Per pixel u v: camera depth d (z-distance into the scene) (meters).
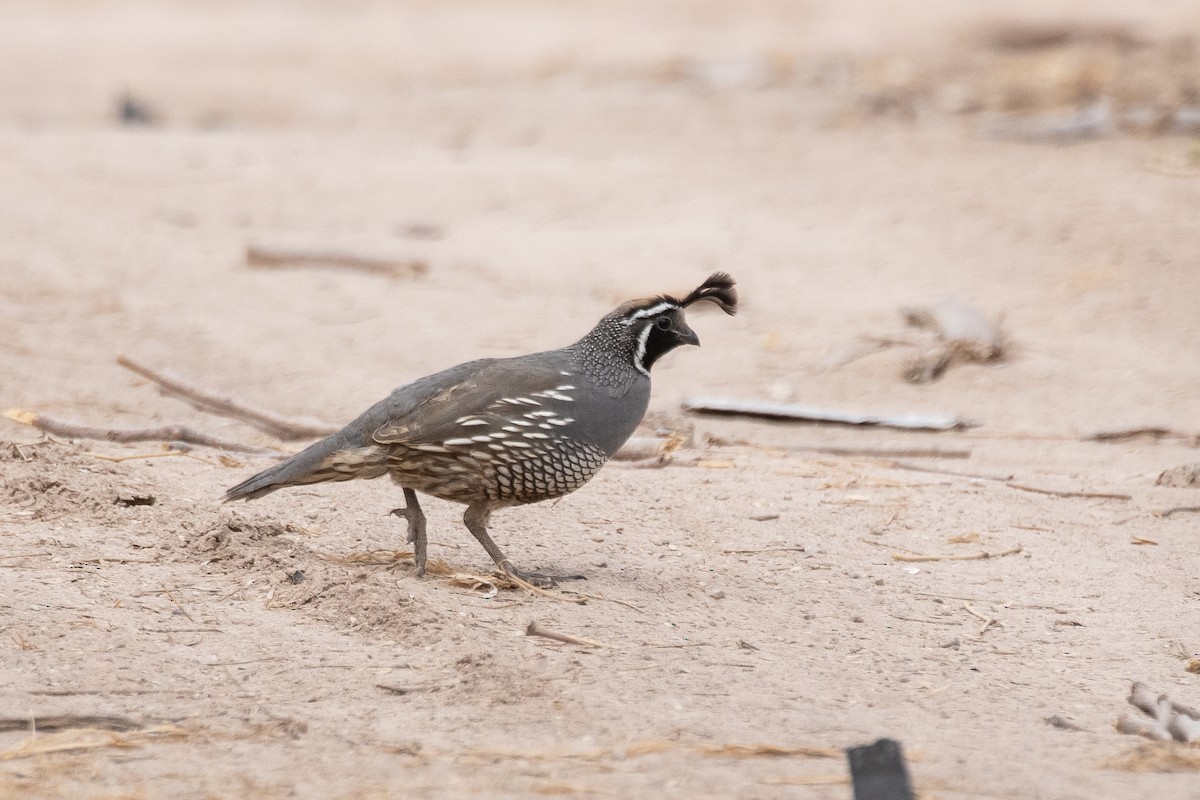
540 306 18.70
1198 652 8.82
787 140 28.95
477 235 22.53
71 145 29.66
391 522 10.42
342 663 7.80
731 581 9.64
